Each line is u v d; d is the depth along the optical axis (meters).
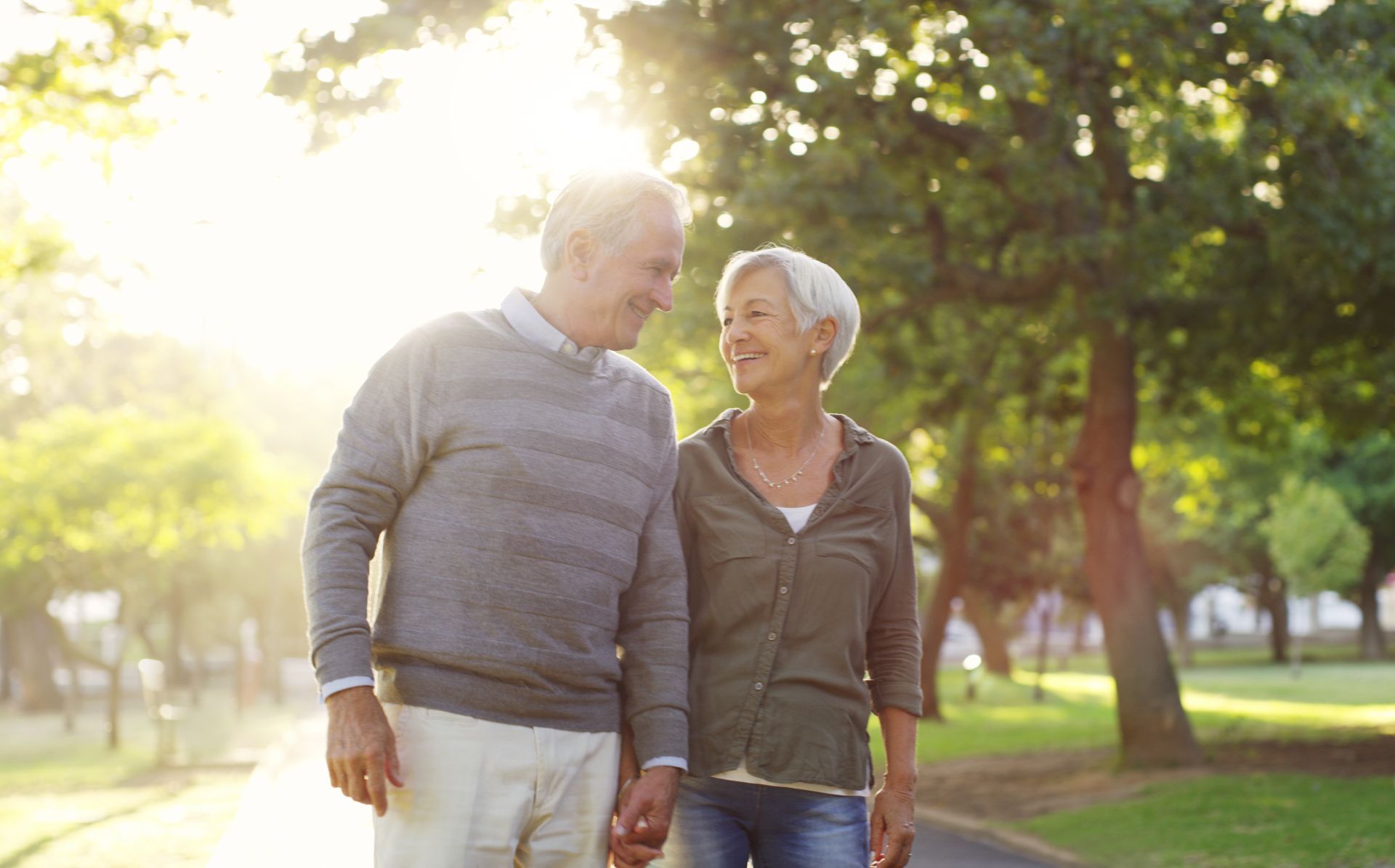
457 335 3.04
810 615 3.37
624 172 3.15
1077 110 12.12
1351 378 17.84
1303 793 11.43
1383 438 46.88
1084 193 12.88
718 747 3.34
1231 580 57.91
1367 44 13.58
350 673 2.82
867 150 12.13
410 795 2.91
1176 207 14.09
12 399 43.09
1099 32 11.55
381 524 2.98
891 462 3.53
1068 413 18.17
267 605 52.38
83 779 19.02
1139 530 14.73
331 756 2.80
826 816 3.37
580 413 3.08
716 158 11.90
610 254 3.10
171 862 9.47
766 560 3.37
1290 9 13.12
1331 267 13.52
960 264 14.09
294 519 46.62
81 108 12.64
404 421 2.98
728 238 12.03
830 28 11.41
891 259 12.95
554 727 2.99
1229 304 15.07
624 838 3.11
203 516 27.42
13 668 58.53
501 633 2.95
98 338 45.00
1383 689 37.53
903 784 3.51
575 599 3.01
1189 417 17.41
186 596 53.41
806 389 3.52
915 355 17.06
